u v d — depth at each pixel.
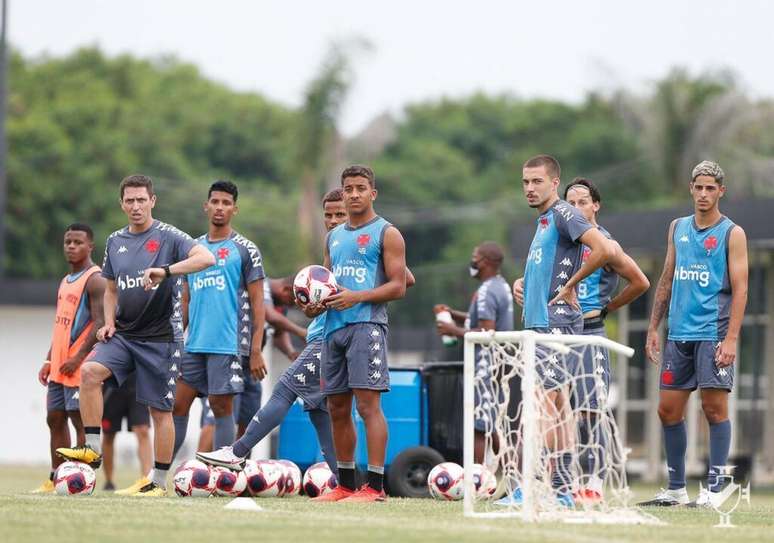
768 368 77.75
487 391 41.81
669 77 137.75
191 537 24.14
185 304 42.19
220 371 39.56
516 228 77.12
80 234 42.16
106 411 51.28
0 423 102.62
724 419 36.56
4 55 114.88
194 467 37.16
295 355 46.81
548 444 29.97
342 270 34.91
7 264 160.12
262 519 27.50
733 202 68.75
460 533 25.09
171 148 180.00
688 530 27.22
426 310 133.62
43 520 26.91
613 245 36.41
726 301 36.22
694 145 134.12
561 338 29.09
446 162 191.88
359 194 34.84
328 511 30.55
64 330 42.06
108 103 179.25
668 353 37.09
